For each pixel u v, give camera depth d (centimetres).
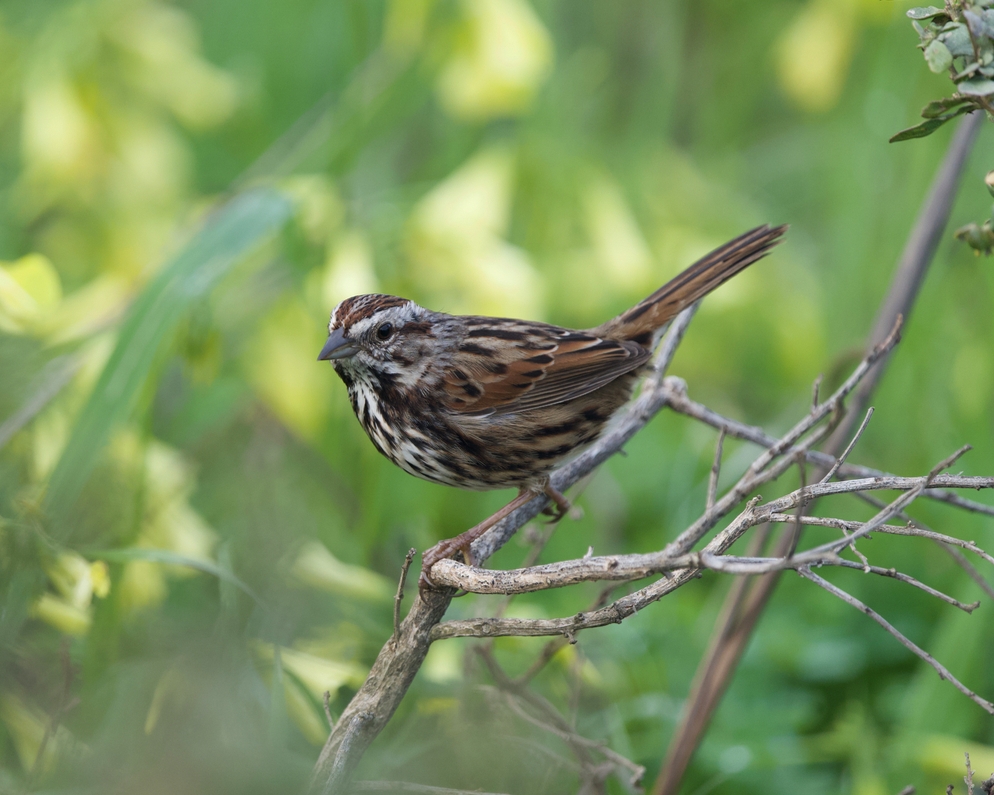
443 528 1150
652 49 1494
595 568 456
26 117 1140
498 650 862
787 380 1303
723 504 558
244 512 900
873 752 845
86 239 1195
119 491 812
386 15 1272
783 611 1047
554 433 782
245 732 654
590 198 1162
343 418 1023
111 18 1144
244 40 1540
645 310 835
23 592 650
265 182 1064
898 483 471
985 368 1067
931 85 1183
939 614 993
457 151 1342
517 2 1097
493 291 1008
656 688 920
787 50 1366
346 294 959
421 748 684
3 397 786
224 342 1022
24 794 559
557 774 681
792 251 1530
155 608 799
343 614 833
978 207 1136
